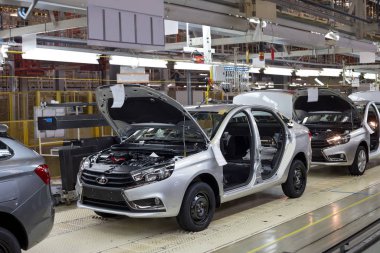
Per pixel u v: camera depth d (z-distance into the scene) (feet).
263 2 35.12
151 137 22.38
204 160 19.29
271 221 20.67
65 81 76.64
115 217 21.76
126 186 17.76
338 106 32.78
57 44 63.00
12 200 13.05
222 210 23.04
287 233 18.67
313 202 24.32
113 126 22.09
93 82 84.07
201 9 33.50
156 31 25.55
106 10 22.97
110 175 18.24
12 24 61.52
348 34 51.75
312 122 34.45
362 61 60.18
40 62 78.74
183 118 19.43
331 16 44.14
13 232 13.61
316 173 33.76
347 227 19.19
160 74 84.58
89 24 22.24
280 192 27.09
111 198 18.13
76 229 19.93
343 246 13.21
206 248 17.07
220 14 35.29
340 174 33.06
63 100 57.62
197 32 65.26
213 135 20.48
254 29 38.65
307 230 19.01
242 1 35.32
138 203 17.71
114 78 68.90
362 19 44.93
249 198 25.71
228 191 20.52
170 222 20.85
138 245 17.66
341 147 30.50
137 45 24.59
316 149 30.83
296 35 43.01
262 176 23.09
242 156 24.43
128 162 19.10
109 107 20.72
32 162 13.82
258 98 30.78
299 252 16.01
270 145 26.14
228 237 18.37
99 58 48.96
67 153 23.65
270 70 69.10
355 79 79.00
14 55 71.00
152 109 19.61
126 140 22.62
